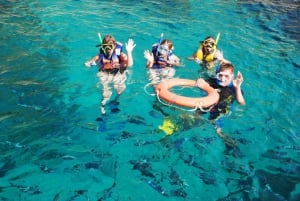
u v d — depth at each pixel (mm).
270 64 8375
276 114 6387
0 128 5570
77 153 5121
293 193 4590
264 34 10352
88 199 4340
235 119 6129
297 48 9430
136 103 6398
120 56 7348
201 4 12938
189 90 6898
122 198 4375
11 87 6746
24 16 10609
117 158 5062
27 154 5055
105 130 5652
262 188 4660
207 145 5422
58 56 8125
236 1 13594
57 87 6836
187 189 4562
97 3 12289
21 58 7938
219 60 8055
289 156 5316
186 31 10172
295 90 7270
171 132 5660
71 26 10008
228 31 10391
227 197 4469
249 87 7266
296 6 13383
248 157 5250
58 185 4539
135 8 12023
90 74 7355
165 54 7516
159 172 4832
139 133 5613
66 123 5785
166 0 13156
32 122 5766
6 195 4344
